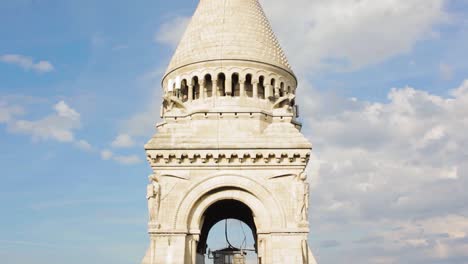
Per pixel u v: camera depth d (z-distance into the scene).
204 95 51.84
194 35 54.56
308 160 48.19
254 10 56.19
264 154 47.41
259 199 46.97
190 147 47.44
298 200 46.41
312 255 46.31
